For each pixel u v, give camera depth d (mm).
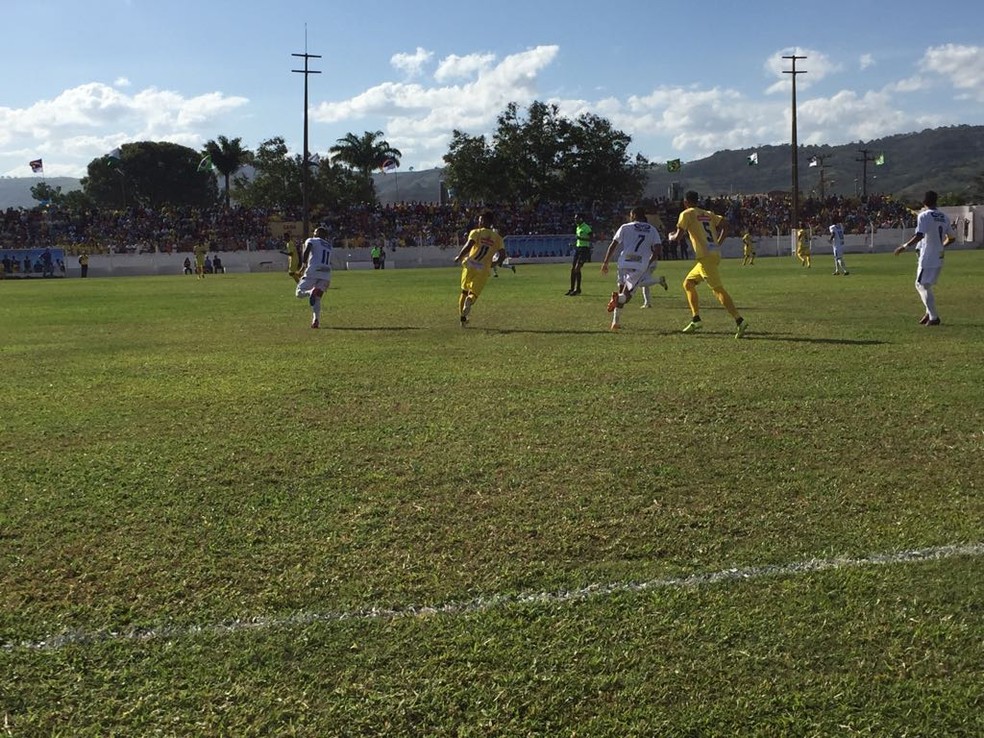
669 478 5492
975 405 7367
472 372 9617
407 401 8055
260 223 64812
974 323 13203
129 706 3064
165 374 9977
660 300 18656
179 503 5133
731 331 12789
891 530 4547
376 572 4125
